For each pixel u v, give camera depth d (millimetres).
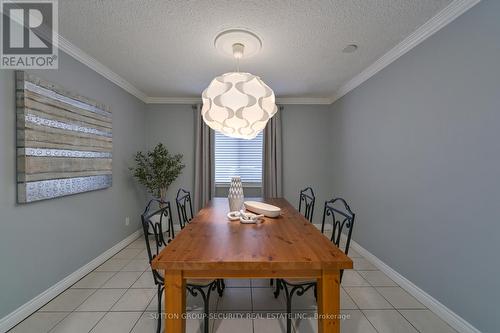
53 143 1934
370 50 2305
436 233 1826
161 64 2623
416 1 1610
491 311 1427
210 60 2518
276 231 1624
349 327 1663
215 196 4078
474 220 1529
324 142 4059
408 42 2090
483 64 1468
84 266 2389
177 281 1183
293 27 1911
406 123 2164
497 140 1394
